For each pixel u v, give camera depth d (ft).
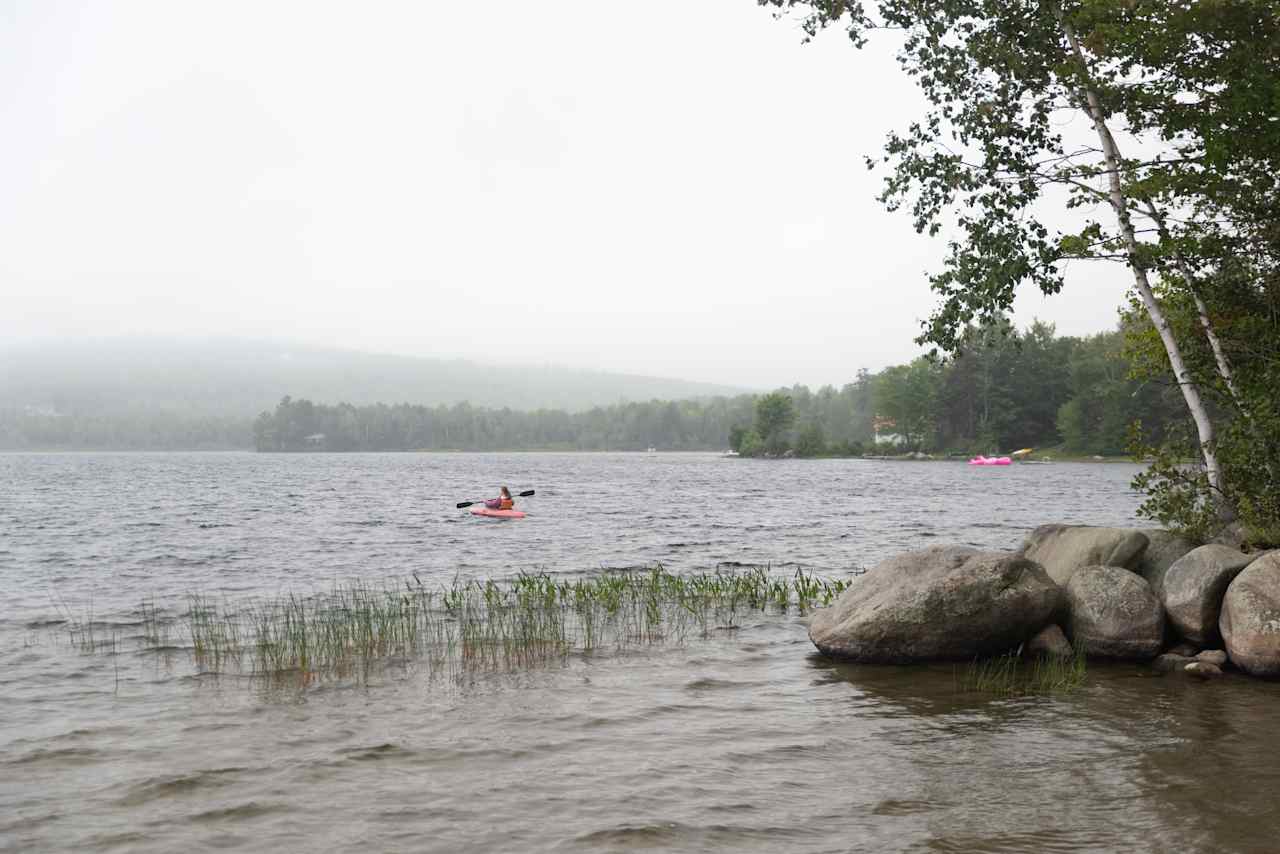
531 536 100.63
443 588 62.18
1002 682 35.88
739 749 28.17
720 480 266.98
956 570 39.60
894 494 190.70
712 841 21.56
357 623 46.57
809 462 471.21
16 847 21.35
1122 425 372.58
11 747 28.50
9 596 59.72
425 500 174.40
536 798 24.20
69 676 37.50
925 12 52.37
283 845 21.40
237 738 29.27
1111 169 48.24
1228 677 35.96
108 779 25.72
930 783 25.18
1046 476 288.51
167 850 21.17
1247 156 46.57
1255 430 44.60
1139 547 43.45
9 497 183.52
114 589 62.69
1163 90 46.88
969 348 433.07
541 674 37.52
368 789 24.88
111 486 237.25
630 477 294.87
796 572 69.10
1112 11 45.14
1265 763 26.37
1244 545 42.86
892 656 38.83
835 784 25.18
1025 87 52.01
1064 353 444.14
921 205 52.75
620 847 21.24
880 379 491.72
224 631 46.68
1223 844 21.12
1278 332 46.91
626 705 32.99
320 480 281.95
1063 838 21.56
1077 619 39.58
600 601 53.11
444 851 21.07
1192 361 50.52
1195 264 47.91
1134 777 25.44
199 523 119.65
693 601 52.54
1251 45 43.09
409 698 33.88
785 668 38.58
